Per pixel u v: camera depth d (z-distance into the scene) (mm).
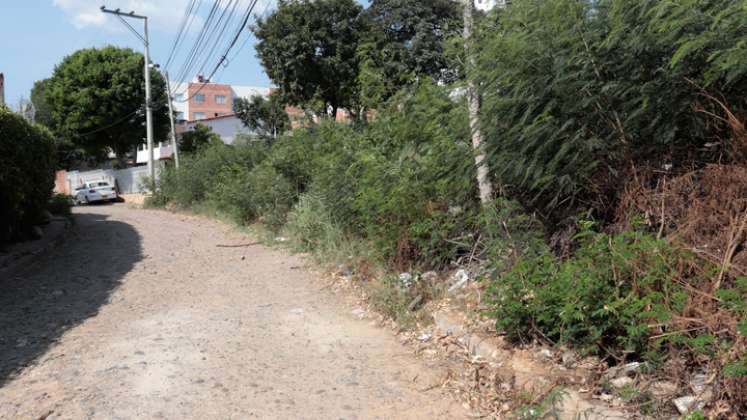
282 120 21141
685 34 4406
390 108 9180
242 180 16312
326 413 3959
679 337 3627
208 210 19828
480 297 5734
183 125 52969
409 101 8477
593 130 5309
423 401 4148
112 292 7645
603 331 4285
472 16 6516
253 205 14656
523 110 5645
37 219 12922
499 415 3855
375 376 4625
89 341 5488
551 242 5711
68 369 4734
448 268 6988
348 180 9500
